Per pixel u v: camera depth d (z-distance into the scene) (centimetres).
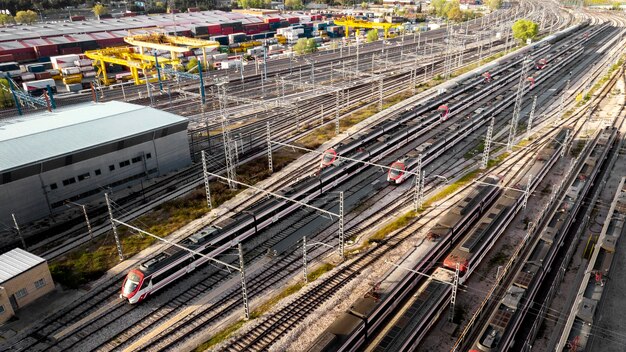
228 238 5416
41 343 4262
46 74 13875
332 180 6812
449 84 11369
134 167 7138
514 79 13238
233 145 8581
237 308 4672
